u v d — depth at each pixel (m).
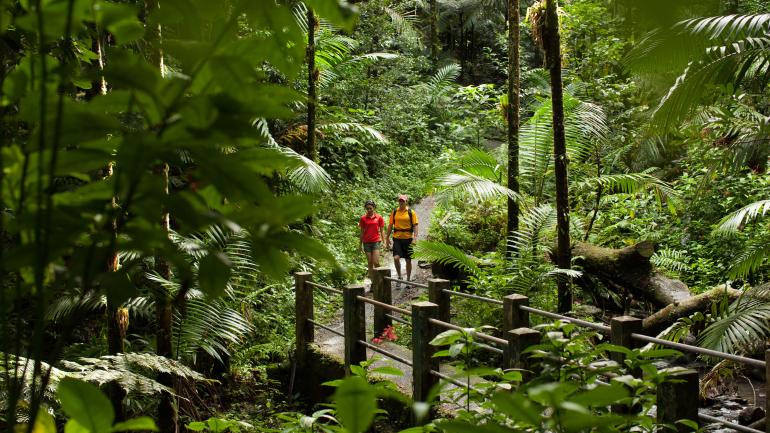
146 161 0.68
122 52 0.72
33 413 0.73
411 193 15.81
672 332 5.65
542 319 6.79
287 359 6.65
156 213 0.74
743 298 5.67
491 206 12.01
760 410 4.68
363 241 10.16
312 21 8.36
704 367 6.03
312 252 0.76
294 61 0.79
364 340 5.57
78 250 0.76
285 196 0.73
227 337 5.62
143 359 4.04
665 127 4.92
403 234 10.30
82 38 2.20
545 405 1.10
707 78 4.63
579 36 11.92
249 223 0.73
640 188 8.61
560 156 6.81
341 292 5.68
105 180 0.80
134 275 3.92
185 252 0.82
